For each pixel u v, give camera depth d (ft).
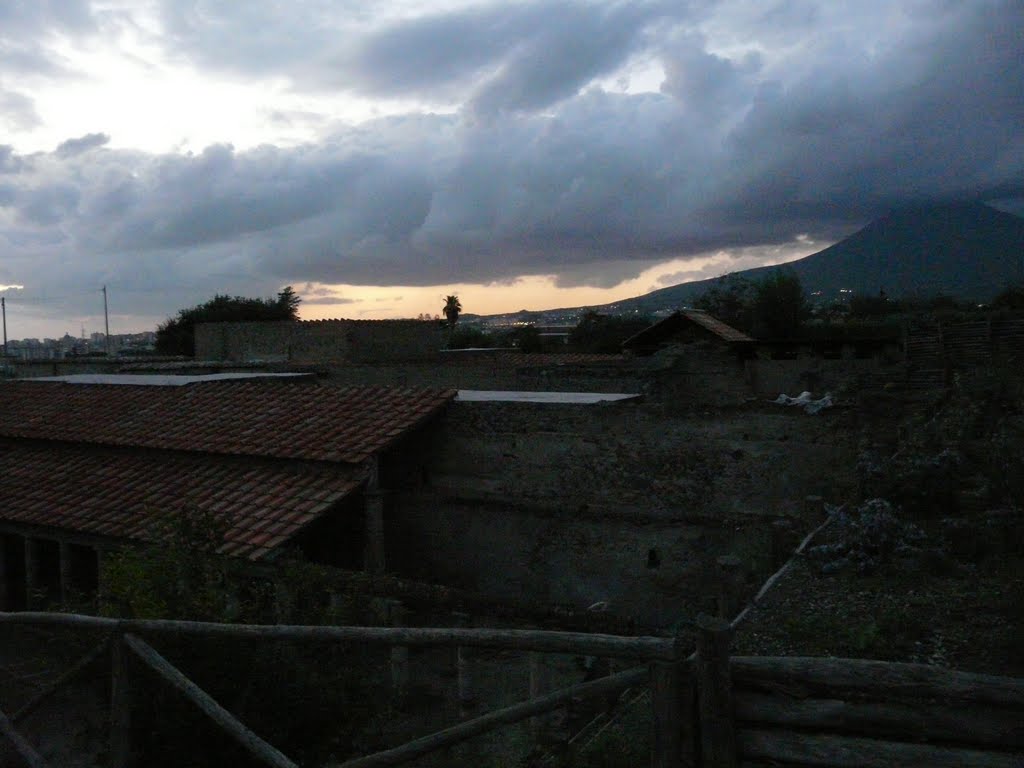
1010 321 65.62
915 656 17.53
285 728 17.67
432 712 27.71
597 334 176.96
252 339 101.30
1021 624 18.17
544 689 28.35
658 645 10.00
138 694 17.17
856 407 34.63
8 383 64.64
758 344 105.60
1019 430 30.96
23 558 48.75
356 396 48.19
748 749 9.88
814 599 21.68
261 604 24.98
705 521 36.45
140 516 40.60
